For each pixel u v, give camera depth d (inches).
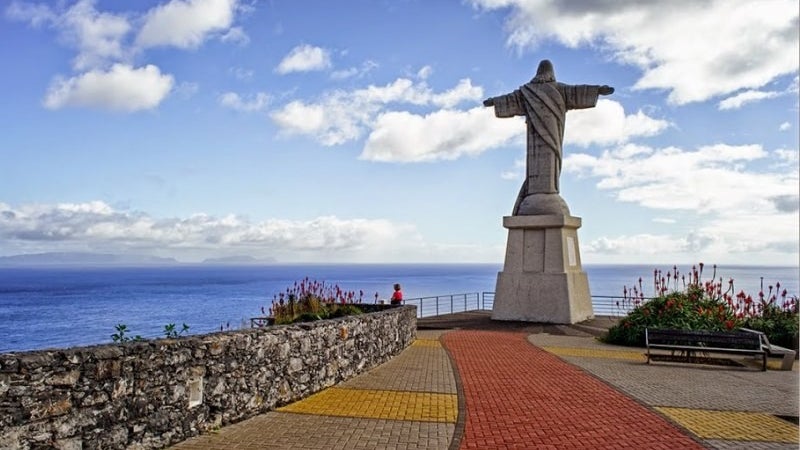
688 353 546.9
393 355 561.0
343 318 446.9
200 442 282.2
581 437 298.2
